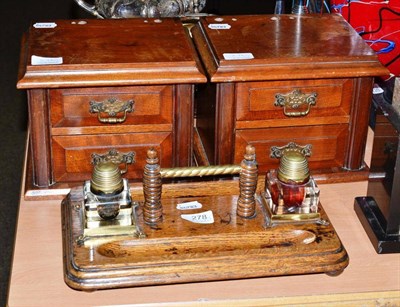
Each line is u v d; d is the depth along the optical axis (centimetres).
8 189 237
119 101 125
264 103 128
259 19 142
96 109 125
